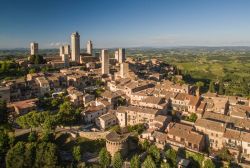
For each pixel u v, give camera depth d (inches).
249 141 5295.3
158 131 5949.8
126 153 5487.2
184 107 7544.3
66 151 5625.0
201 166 5019.7
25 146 5098.4
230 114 7170.3
